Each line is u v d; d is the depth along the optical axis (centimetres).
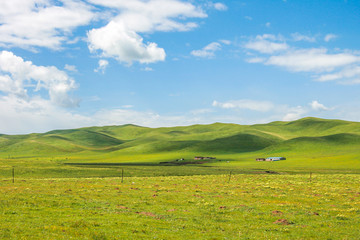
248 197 4588
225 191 5306
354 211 3484
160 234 2309
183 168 14162
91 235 2166
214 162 19888
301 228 2652
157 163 19612
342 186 6353
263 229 2598
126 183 6738
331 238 2347
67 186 5697
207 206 3691
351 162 15500
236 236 2336
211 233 2403
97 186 5831
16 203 3347
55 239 2045
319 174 10112
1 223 2430
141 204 3719
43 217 2742
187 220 2864
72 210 3141
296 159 19325
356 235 2452
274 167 14862
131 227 2480
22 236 2077
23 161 13825
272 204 3897
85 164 17150
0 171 9619
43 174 9700
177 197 4428
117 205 3566
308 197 4688
